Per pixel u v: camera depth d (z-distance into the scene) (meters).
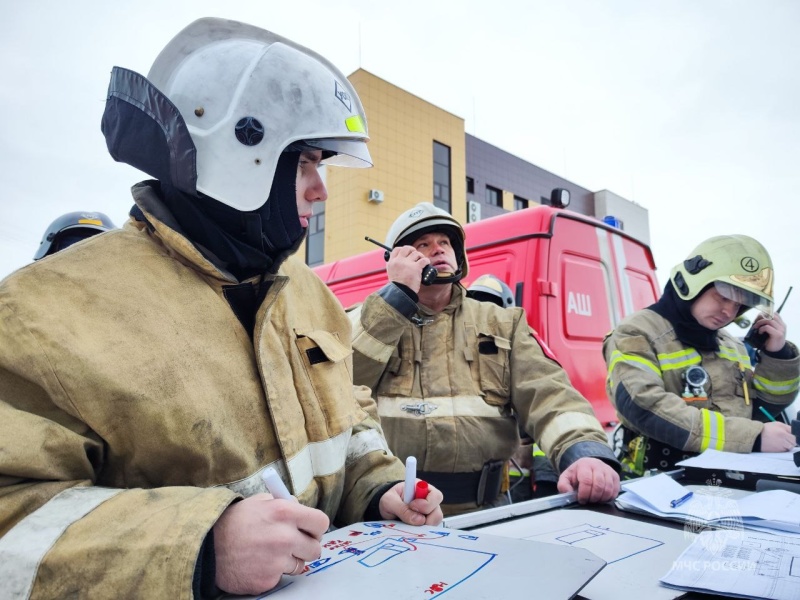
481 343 2.29
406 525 1.09
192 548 0.69
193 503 0.74
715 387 2.51
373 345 2.09
